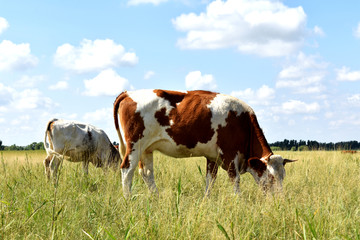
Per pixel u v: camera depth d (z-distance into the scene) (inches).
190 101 243.4
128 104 248.7
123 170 246.4
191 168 314.0
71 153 341.4
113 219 162.7
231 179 240.5
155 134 246.8
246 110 249.0
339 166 305.7
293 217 151.0
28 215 154.3
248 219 151.0
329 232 136.6
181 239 130.6
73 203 183.9
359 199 198.1
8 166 279.0
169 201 161.9
